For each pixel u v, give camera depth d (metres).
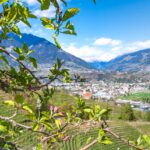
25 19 2.78
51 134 3.15
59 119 3.25
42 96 3.30
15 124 2.86
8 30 2.87
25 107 2.94
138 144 2.88
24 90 3.22
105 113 3.17
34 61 3.21
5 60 3.15
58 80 3.44
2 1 2.44
